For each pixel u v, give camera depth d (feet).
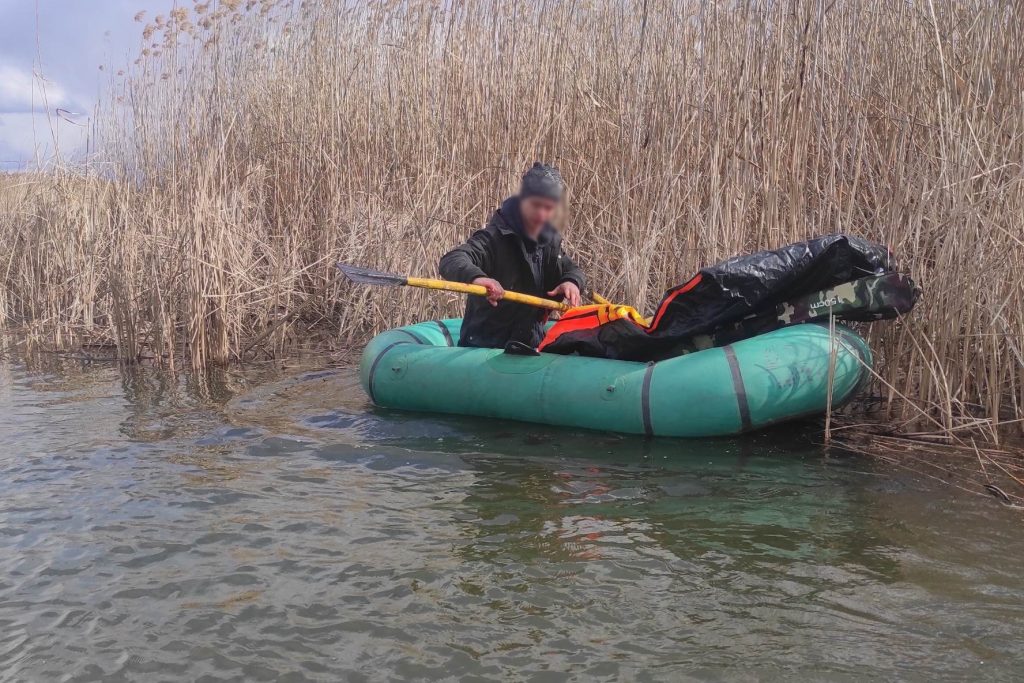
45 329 25.41
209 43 25.55
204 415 16.28
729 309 14.38
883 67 17.25
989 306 14.51
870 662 7.82
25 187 29.60
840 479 12.41
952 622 8.46
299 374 19.94
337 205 26.21
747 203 17.65
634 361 15.42
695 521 10.91
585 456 13.46
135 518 11.18
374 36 27.25
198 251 21.43
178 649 8.21
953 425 14.76
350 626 8.55
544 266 16.46
